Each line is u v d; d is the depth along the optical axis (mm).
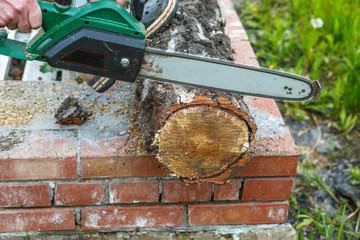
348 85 3154
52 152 1882
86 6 1562
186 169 1732
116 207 2041
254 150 1960
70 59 1604
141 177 1978
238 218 2119
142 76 1665
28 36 3119
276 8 4137
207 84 1653
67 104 2023
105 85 1903
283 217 2141
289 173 2008
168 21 1873
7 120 2018
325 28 3678
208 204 2076
